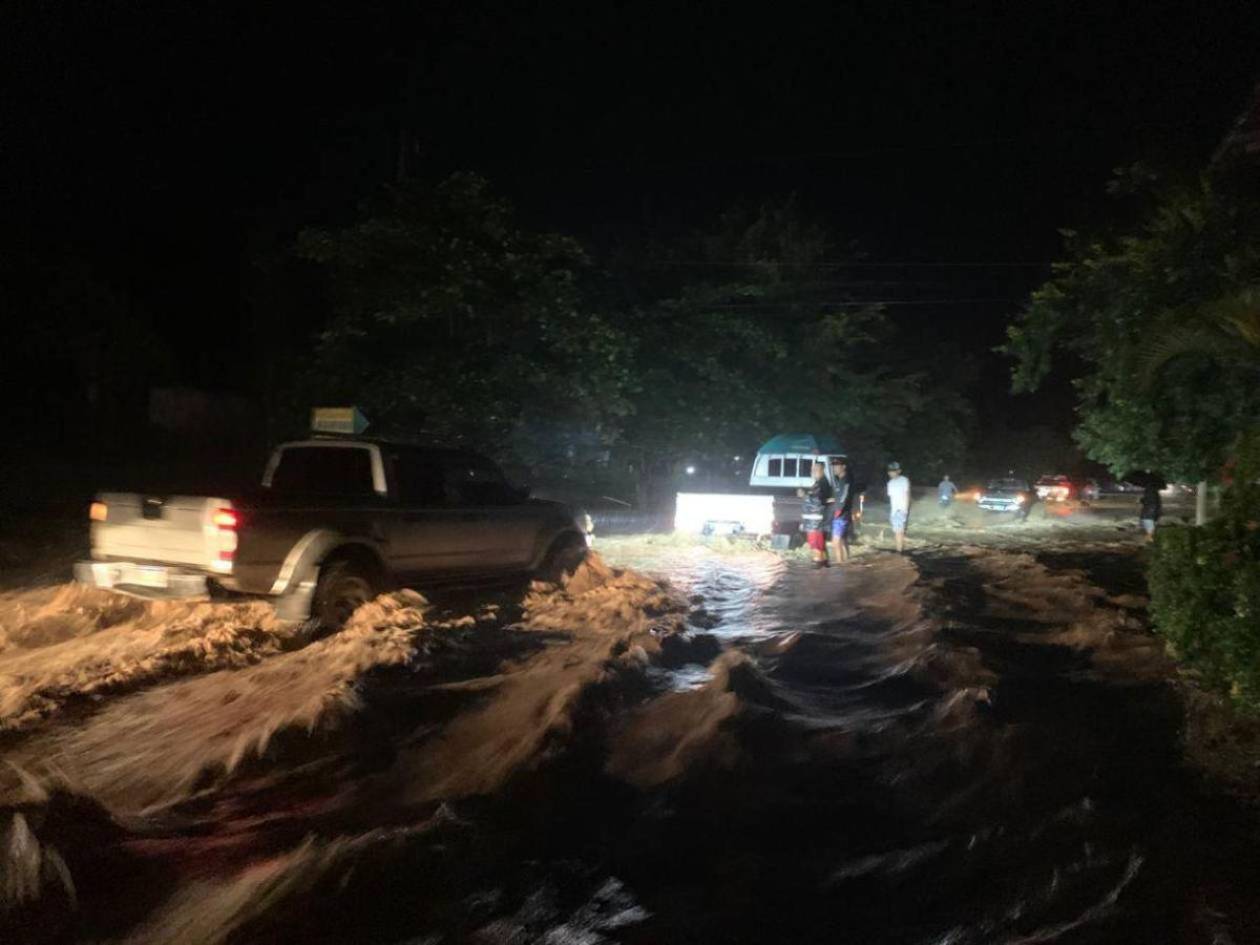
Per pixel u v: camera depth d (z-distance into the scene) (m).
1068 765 6.35
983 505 34.59
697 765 6.20
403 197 18.59
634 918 4.46
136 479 20.12
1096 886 4.80
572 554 12.74
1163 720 7.27
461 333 18.56
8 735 6.61
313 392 18.44
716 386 25.23
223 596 9.12
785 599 12.84
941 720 7.22
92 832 5.14
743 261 28.55
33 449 21.31
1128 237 15.55
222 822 5.38
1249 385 12.45
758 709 7.21
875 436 34.09
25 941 4.14
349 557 9.91
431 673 8.27
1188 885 4.80
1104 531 27.81
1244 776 6.16
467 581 11.27
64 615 9.63
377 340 18.64
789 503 18.75
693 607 11.98
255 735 6.43
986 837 5.33
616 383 18.88
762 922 4.46
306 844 4.99
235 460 24.16
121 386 23.78
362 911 4.42
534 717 6.87
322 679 7.68
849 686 8.38
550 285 18.45
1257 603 6.68
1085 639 9.87
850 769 6.32
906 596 12.42
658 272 27.83
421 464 11.01
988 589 13.72
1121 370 13.73
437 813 5.38
